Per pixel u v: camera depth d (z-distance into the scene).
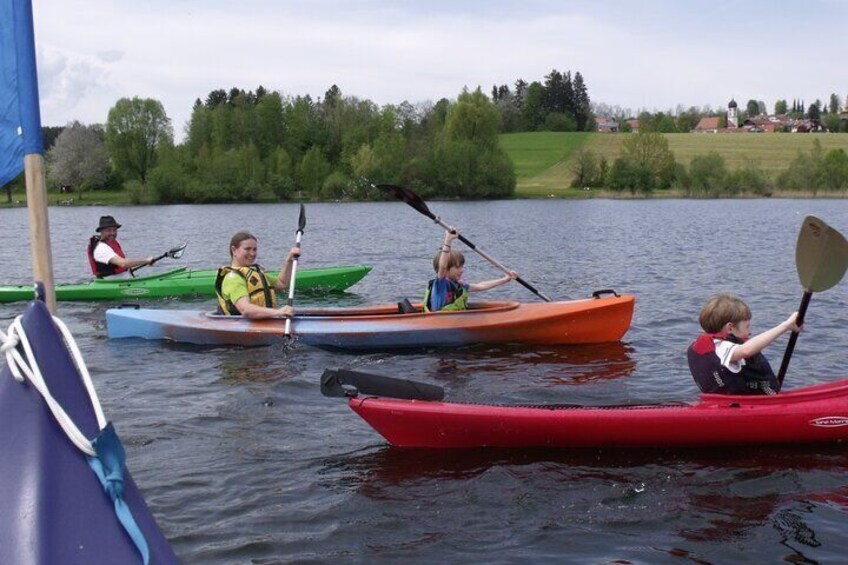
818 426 4.92
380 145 63.38
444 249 8.25
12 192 62.81
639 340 8.30
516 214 40.75
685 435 4.93
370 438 5.25
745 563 3.60
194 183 61.41
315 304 11.44
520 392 6.35
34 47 2.50
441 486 4.49
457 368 7.15
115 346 8.16
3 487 2.10
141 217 43.06
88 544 2.09
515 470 4.70
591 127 113.25
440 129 68.50
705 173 60.59
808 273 5.00
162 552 2.20
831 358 7.36
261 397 6.20
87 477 2.20
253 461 4.86
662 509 4.16
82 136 69.81
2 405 2.22
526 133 94.44
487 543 3.83
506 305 8.31
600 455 4.91
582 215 38.88
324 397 6.21
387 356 7.61
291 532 3.95
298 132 70.38
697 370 5.23
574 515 4.11
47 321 2.33
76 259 19.12
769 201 53.12
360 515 4.13
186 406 6.00
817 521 4.00
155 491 4.41
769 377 5.19
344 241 24.58
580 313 8.02
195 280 11.92
